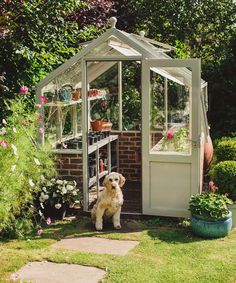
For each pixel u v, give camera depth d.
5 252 4.54
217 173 5.59
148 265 4.20
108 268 4.13
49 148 5.50
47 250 4.61
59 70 5.83
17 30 6.75
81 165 5.94
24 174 5.10
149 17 11.62
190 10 11.49
